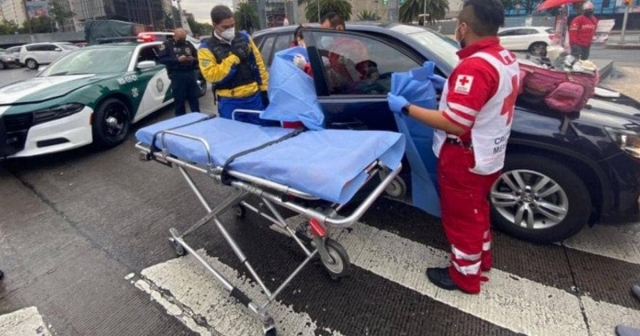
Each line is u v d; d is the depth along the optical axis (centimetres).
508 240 276
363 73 297
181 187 393
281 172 175
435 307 219
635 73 934
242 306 228
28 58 2392
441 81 246
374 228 300
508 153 262
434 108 230
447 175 205
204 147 211
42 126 432
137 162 468
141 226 322
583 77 242
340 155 180
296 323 213
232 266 265
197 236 302
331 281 244
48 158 494
